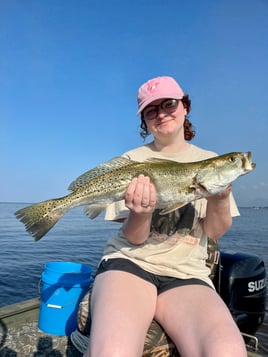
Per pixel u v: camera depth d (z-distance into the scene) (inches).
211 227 38.9
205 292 33.3
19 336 51.0
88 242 283.0
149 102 41.3
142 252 36.9
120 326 27.5
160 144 44.1
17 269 171.0
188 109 46.3
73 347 48.7
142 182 32.7
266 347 71.4
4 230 404.2
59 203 40.5
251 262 56.7
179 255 37.2
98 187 39.1
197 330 28.7
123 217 41.3
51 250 234.8
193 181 37.1
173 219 38.8
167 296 34.2
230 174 37.0
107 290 32.0
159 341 31.4
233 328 27.8
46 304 52.6
